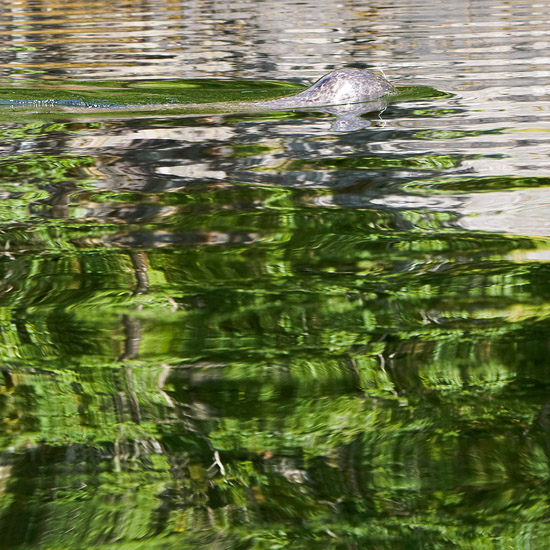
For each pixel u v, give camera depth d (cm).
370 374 540
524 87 1623
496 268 705
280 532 395
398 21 2802
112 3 3562
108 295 666
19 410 504
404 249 756
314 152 1138
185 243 780
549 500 414
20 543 388
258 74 1925
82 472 443
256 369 547
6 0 3656
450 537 389
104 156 1127
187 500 420
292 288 675
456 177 995
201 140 1221
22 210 887
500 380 528
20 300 658
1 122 1378
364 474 439
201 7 3353
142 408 505
